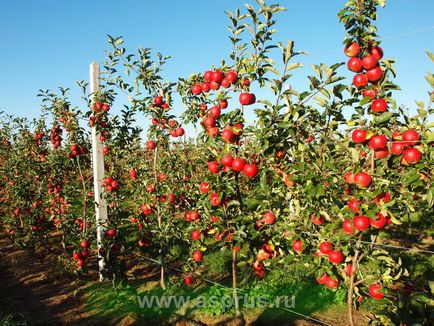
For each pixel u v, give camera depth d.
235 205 4.75
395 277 3.64
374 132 3.34
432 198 3.20
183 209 7.21
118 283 7.18
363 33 3.38
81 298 6.73
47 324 5.78
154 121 6.44
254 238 4.29
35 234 9.52
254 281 6.59
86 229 7.83
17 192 10.00
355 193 3.56
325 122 3.97
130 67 6.35
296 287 6.53
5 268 8.40
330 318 5.70
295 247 4.15
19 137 12.56
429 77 3.26
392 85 3.33
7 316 5.69
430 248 8.98
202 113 5.24
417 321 3.25
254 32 4.23
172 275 7.59
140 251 8.80
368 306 5.85
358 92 3.55
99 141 7.38
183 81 5.52
